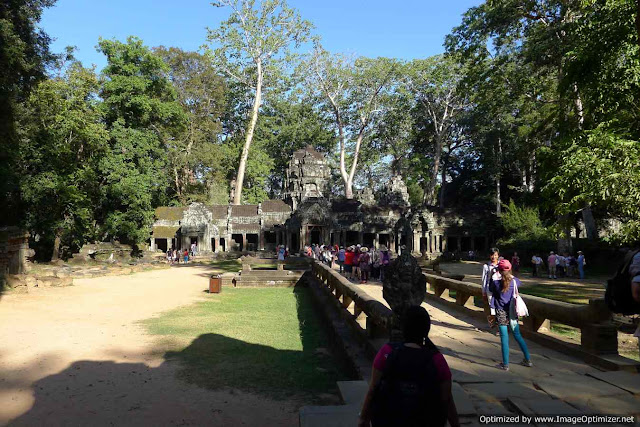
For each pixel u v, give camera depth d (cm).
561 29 2539
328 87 7281
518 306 696
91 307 1675
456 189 8056
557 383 593
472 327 1070
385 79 6856
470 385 593
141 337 1193
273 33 6241
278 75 6569
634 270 422
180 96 6762
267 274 2544
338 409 500
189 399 745
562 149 1507
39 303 1708
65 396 753
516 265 3500
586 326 746
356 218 6225
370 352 775
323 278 1914
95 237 4275
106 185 4641
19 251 2245
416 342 354
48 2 3222
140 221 4844
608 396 544
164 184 5700
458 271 3616
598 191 1248
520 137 4741
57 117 3319
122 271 3253
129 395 761
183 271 3609
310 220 5716
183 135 6612
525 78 3178
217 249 5978
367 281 2231
